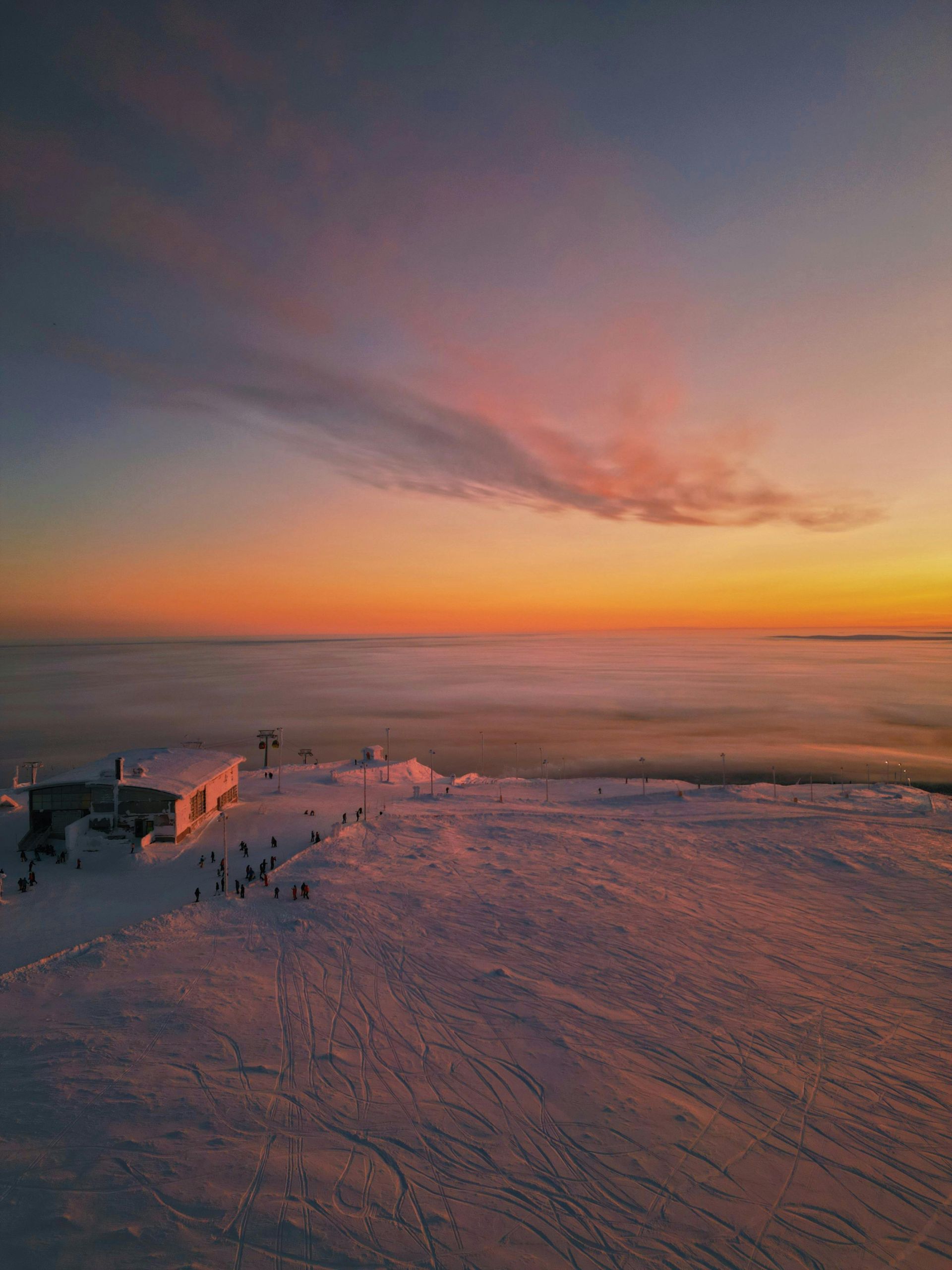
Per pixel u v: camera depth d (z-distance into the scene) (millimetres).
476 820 80375
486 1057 30094
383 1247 19562
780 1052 31156
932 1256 19781
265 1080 27766
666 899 52562
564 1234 20297
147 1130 24312
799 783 142625
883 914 49688
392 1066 29141
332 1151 23625
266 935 43875
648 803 96500
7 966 39500
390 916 47719
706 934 45375
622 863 62812
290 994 35625
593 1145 24359
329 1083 27641
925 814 87188
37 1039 30531
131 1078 27547
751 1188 22453
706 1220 21000
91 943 41750
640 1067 29703
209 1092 26734
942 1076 29438
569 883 56344
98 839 64000
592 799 99938
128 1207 20641
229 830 72875
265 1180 22062
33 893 52500
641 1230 20531
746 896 53625
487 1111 26172
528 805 92500
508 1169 23062
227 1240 19562
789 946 43562
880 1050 31484
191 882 55531
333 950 41562
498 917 47938
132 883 55250
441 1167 23031
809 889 55625
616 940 44094
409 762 123438
